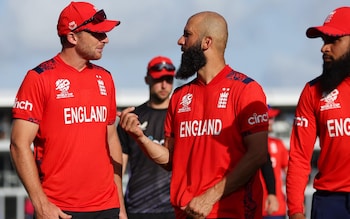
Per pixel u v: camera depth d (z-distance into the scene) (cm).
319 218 2330
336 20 2283
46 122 2425
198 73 2386
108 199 2495
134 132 2375
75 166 2434
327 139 2300
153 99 3331
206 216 2297
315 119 2331
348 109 2270
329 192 2317
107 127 2559
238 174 2277
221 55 2372
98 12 2442
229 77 2353
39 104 2414
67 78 2445
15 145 2405
